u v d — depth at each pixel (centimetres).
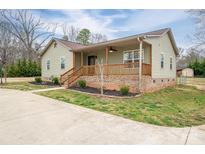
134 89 1430
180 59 4634
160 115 851
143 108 962
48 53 2466
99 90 1507
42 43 4406
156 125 692
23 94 1332
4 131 605
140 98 1239
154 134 592
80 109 906
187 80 2645
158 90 1616
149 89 1509
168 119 794
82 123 692
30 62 3134
